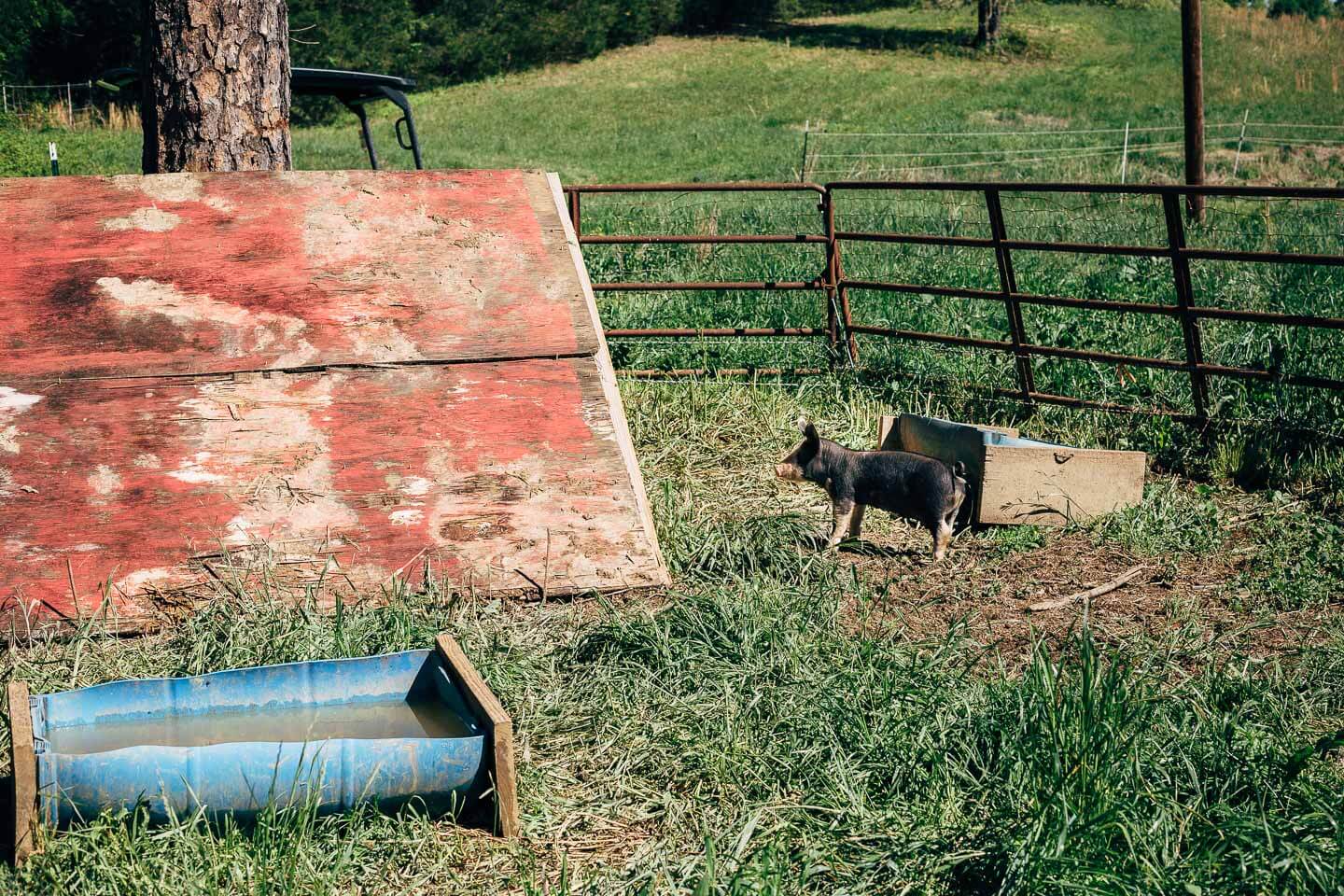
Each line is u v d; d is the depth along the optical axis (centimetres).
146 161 638
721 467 672
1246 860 295
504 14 4688
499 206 591
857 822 329
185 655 420
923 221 1474
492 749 325
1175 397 747
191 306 517
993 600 504
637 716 386
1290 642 457
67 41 3759
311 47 3994
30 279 512
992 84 4144
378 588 469
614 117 3816
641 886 303
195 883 291
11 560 447
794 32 5350
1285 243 1230
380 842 316
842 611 487
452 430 511
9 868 297
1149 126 3022
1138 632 467
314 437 496
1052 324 864
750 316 913
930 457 546
